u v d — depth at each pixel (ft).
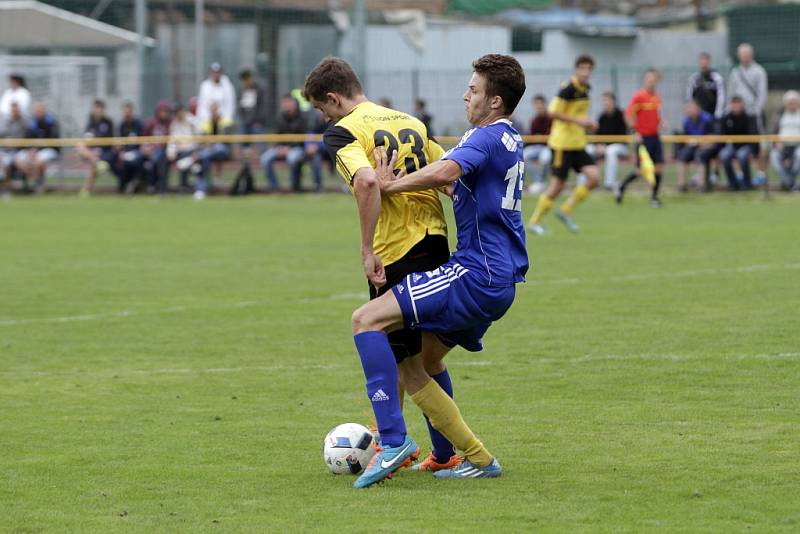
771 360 83.20
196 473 58.39
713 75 232.32
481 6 337.52
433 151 59.88
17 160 254.27
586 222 190.49
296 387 78.48
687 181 260.42
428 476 58.13
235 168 301.02
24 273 137.49
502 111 57.06
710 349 87.56
